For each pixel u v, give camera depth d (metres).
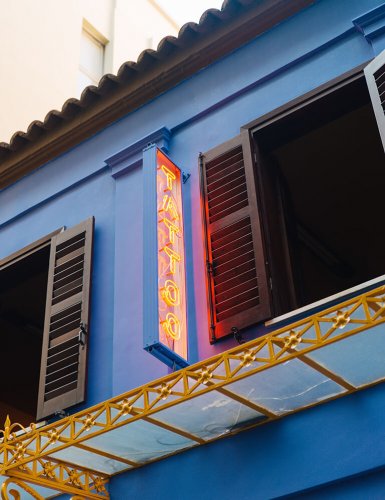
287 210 7.48
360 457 4.91
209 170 7.11
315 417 5.24
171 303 6.18
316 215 8.62
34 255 8.24
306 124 6.99
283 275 6.47
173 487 5.62
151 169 6.71
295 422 5.31
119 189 7.88
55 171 8.80
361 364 4.95
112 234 7.65
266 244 6.45
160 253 6.32
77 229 7.81
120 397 5.23
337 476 4.93
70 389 6.81
